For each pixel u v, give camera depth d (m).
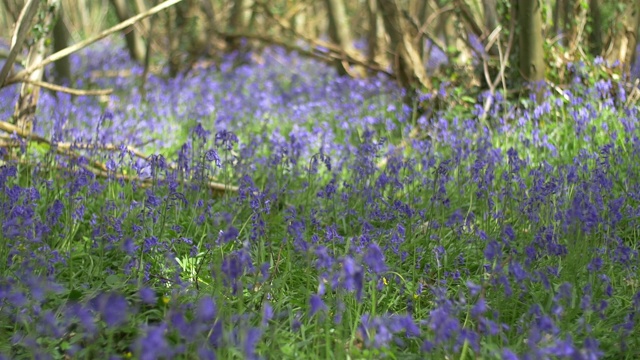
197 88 11.84
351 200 5.67
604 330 3.78
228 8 15.42
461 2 9.16
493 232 5.07
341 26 13.43
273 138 7.51
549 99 7.90
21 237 4.36
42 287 3.54
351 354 3.40
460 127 7.45
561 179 5.27
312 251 4.11
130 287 4.14
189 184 5.71
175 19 15.14
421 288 4.09
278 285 4.12
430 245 4.91
